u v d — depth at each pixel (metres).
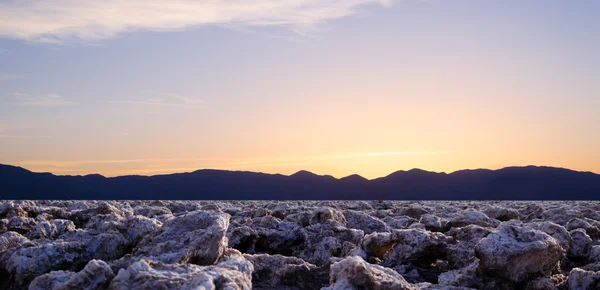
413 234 13.70
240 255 12.06
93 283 8.70
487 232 13.58
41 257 10.95
